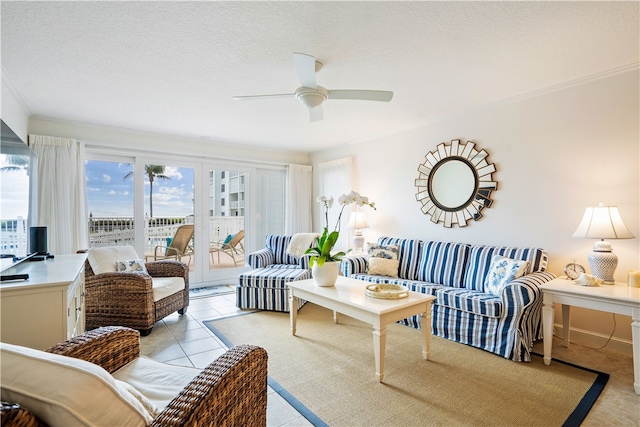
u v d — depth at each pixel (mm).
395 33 2043
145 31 1990
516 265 2750
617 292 2178
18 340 1618
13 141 2160
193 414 891
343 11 1812
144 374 1363
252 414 1243
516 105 3197
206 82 2762
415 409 1851
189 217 4855
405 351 2631
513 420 1748
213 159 5074
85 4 1721
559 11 1832
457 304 2803
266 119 3842
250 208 5449
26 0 1675
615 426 1689
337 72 2594
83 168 3883
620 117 2600
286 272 3941
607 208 2416
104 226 4195
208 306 3932
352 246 4938
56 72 2547
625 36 2094
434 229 3951
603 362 2428
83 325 2504
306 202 5801
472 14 1854
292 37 2074
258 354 1305
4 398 739
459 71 2596
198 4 1735
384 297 2402
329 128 4258
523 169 3152
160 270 3576
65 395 717
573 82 2795
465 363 2414
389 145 4516
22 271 2010
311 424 1729
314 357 2523
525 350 2436
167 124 4023
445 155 3787
